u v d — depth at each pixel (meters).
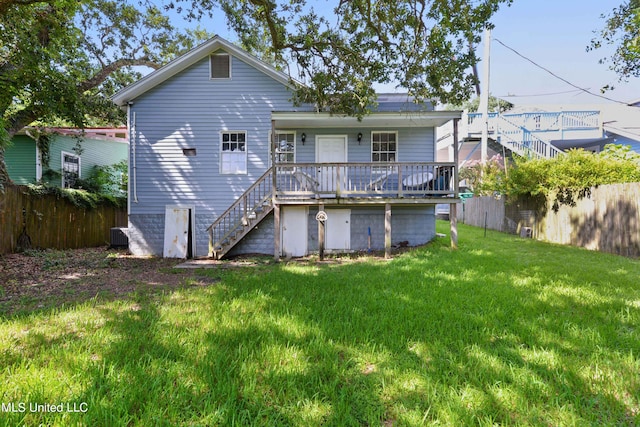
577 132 15.54
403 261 7.47
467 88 7.24
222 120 10.12
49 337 3.23
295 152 10.32
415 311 3.88
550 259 7.21
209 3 8.26
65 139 13.54
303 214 9.89
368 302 4.28
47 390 2.25
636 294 4.50
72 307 4.34
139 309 4.21
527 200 11.43
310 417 2.00
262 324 3.47
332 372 2.49
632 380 2.37
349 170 10.12
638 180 8.22
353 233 10.21
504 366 2.54
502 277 5.58
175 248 9.77
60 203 10.28
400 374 2.46
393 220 10.32
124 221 14.17
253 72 10.13
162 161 10.12
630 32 8.09
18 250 8.70
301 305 4.13
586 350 2.85
